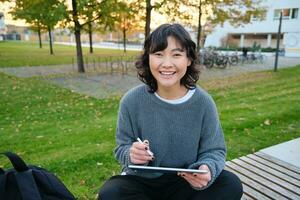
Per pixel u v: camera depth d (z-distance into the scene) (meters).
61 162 4.16
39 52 35.62
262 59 24.66
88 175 3.78
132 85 12.80
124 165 1.96
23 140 5.40
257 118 6.05
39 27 27.33
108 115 7.43
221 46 41.50
